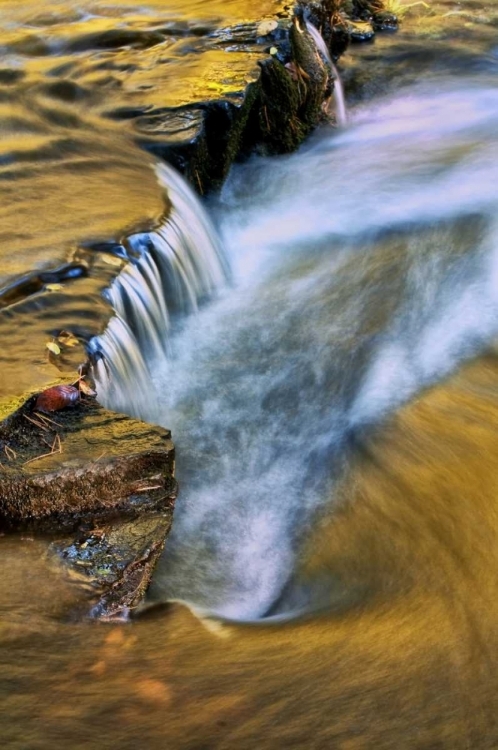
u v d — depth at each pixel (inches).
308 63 373.1
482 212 301.3
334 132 386.9
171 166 274.8
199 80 316.5
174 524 178.7
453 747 118.6
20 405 157.2
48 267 204.7
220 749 113.4
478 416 210.7
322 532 180.4
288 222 305.0
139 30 367.6
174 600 148.5
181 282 240.2
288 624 146.1
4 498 147.1
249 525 182.5
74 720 114.9
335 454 202.1
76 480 148.4
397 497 187.3
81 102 303.7
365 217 304.5
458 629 143.5
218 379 224.5
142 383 204.2
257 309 256.1
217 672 127.5
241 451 202.2
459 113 404.8
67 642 127.7
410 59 472.4
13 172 252.5
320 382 226.2
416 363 232.5
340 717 121.3
